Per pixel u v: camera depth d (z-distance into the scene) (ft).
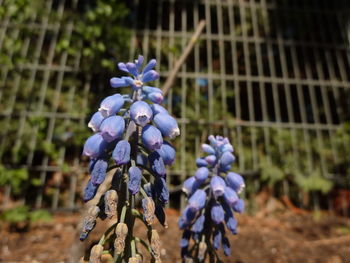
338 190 0.81
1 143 0.78
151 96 0.23
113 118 0.21
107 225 0.53
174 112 0.88
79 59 0.87
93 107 0.84
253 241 0.55
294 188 0.80
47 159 0.78
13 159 0.77
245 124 0.85
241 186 0.30
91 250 0.20
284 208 0.76
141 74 0.25
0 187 0.73
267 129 0.85
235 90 0.89
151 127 0.21
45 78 0.84
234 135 0.85
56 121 0.82
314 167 0.86
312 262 0.49
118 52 0.89
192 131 0.84
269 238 0.57
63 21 0.89
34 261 0.48
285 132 0.86
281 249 0.53
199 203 0.29
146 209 0.20
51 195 0.76
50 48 0.91
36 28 0.89
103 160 0.21
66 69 0.86
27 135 0.78
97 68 0.87
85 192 0.21
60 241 0.55
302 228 0.64
